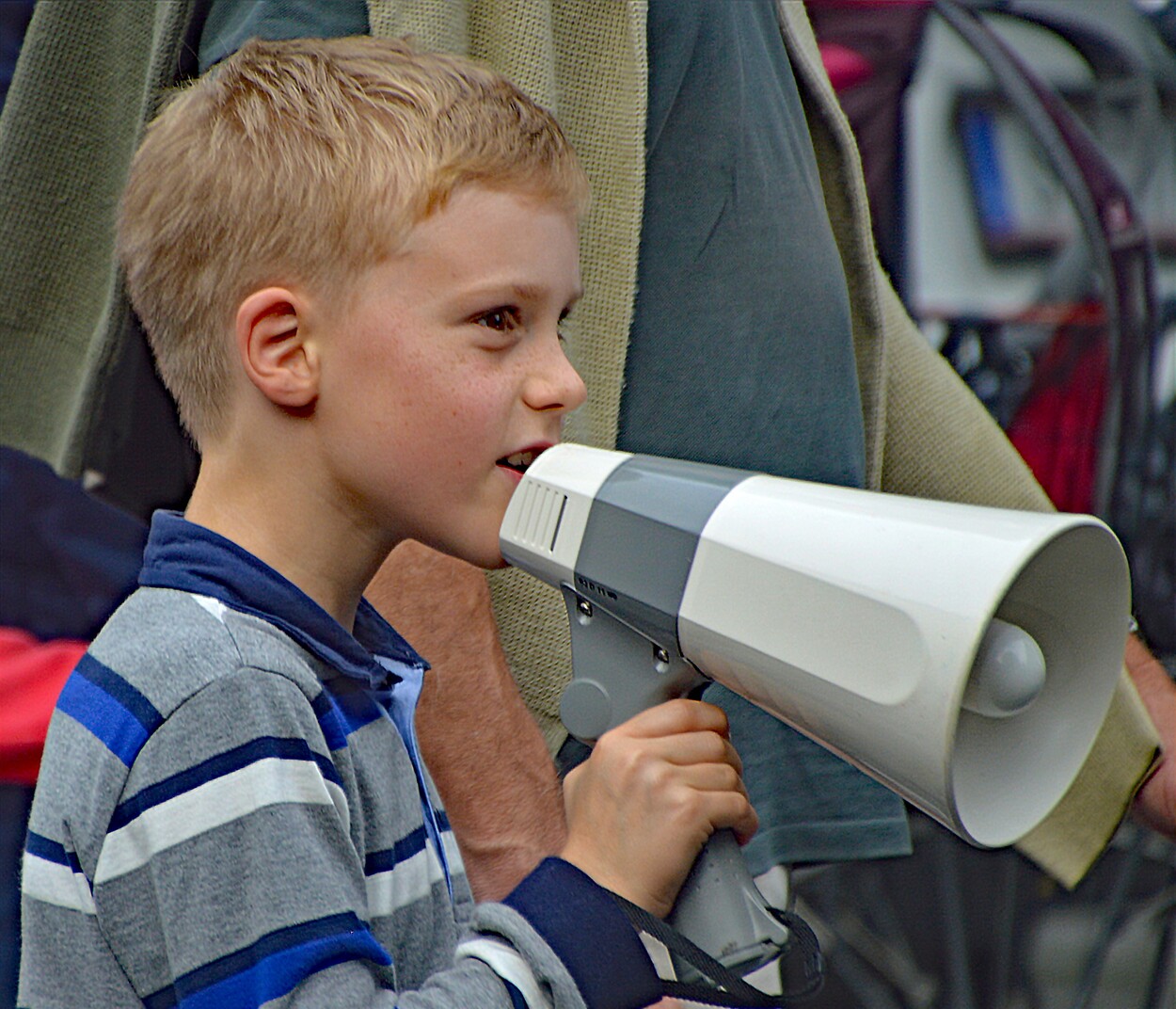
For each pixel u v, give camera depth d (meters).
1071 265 12.11
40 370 5.62
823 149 5.41
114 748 3.01
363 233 3.30
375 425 3.35
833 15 11.02
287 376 3.35
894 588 2.85
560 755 4.65
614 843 3.24
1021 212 12.29
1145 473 11.18
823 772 4.95
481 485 3.46
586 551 3.48
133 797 2.98
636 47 4.58
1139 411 11.09
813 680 2.99
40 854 3.09
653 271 4.74
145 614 3.21
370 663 3.47
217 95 3.60
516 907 3.13
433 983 3.01
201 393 3.53
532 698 4.61
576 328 4.61
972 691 2.95
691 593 3.27
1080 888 10.78
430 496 3.43
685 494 3.39
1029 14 12.50
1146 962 10.66
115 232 5.10
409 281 3.32
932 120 12.66
